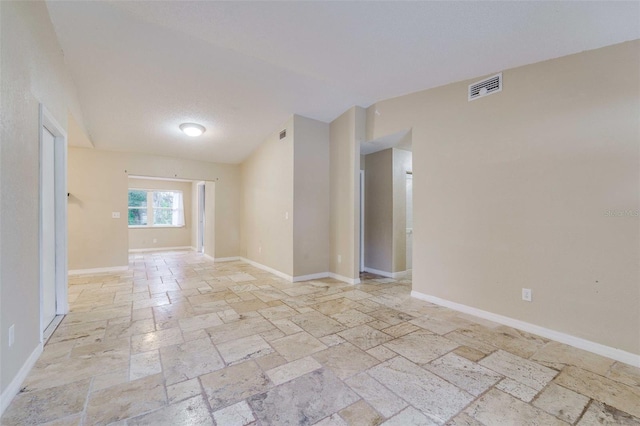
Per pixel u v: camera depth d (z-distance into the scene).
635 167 2.03
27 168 1.93
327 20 2.25
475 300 2.99
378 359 2.10
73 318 2.90
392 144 4.58
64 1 2.21
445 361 2.07
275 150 5.04
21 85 1.83
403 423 1.45
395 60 2.80
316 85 3.58
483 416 1.50
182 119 4.36
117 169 5.39
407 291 3.95
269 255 5.29
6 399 1.56
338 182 4.67
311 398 1.65
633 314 2.04
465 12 2.01
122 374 1.89
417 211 3.60
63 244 2.99
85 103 3.73
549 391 1.72
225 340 2.41
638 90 2.02
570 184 2.33
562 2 1.79
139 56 2.93
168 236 8.73
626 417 1.49
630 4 1.74
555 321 2.41
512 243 2.69
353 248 4.36
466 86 3.08
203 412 1.52
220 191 6.60
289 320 2.88
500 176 2.77
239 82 3.48
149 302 3.45
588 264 2.24
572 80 2.32
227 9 2.22
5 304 1.59
